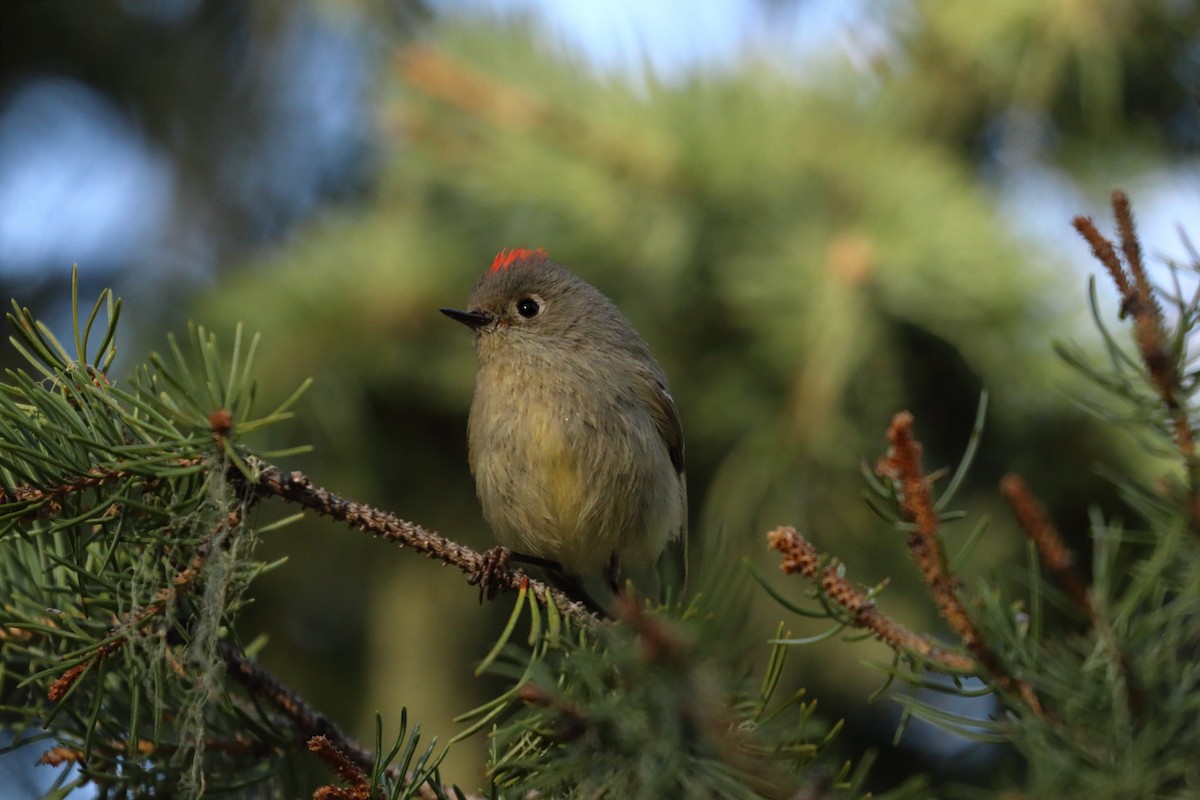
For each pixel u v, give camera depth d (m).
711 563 4.57
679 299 10.62
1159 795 3.90
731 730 4.16
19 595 5.76
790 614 10.22
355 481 10.95
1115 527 4.48
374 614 11.05
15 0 13.41
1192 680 4.02
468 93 10.38
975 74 11.16
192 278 12.90
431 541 5.83
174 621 4.95
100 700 5.02
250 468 5.18
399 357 10.76
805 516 10.13
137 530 5.04
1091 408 4.48
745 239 10.30
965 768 10.21
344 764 4.67
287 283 10.78
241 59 13.60
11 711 5.75
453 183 10.74
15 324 5.15
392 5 12.67
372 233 11.09
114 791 5.60
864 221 10.02
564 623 5.12
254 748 5.83
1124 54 10.99
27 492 5.15
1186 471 4.25
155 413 5.06
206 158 13.48
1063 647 4.33
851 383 10.20
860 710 10.51
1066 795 3.89
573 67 10.51
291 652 11.22
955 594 4.24
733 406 10.25
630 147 10.13
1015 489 4.15
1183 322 4.42
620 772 4.19
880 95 11.06
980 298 9.70
